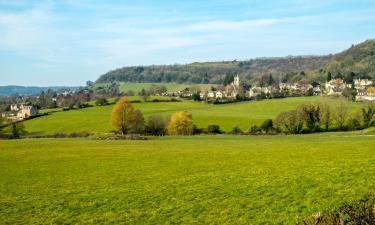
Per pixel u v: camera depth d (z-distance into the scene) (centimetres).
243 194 3045
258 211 2570
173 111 17838
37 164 5284
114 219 2594
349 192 2838
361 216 1321
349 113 13250
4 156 6231
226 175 3894
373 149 5134
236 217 2483
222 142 8112
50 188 3656
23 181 4066
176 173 4178
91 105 19800
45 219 2656
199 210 2686
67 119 16338
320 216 1359
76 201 3100
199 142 8238
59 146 7669
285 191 3028
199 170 4300
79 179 4075
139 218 2592
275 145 6750
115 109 12888
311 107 12288
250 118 15175
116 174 4288
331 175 3472
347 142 6500
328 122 12444
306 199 2752
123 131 13050
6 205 3053
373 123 12031
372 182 3081
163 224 2445
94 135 10512
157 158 5494
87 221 2577
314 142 6981
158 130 13388
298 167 4059
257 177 3672
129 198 3125
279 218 2391
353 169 3669
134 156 5800
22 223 2583
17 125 13425
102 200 3103
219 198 2975
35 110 19162
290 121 11994
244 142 7938
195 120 15112
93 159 5609
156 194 3222
